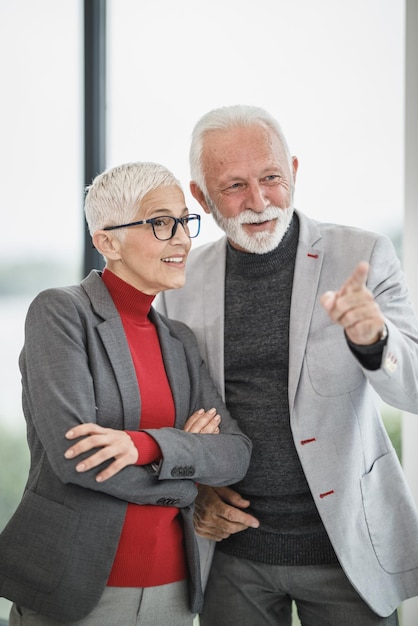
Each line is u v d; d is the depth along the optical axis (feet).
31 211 9.75
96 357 5.63
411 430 7.82
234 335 6.62
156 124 9.16
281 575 6.37
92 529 5.33
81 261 9.57
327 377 6.16
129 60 9.26
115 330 5.78
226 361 6.61
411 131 7.77
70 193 9.58
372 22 8.18
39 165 9.70
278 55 8.59
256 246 6.38
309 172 8.44
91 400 5.42
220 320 6.66
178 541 5.84
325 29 8.38
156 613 5.60
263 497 6.42
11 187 9.82
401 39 8.08
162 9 9.09
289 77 8.54
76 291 5.93
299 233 6.61
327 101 8.37
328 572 6.29
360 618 6.24
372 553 6.19
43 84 9.64
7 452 9.95
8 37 9.75
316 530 6.30
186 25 9.00
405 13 7.80
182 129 9.04
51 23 9.58
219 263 6.88
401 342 5.37
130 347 5.93
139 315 6.07
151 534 5.58
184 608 5.82
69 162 9.57
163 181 5.91
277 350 6.41
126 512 5.51
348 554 6.03
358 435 6.23
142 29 9.19
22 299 9.82
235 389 6.57
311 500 6.31
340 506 6.06
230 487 6.57
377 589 6.13
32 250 9.77
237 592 6.59
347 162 8.29
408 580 6.28
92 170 9.30
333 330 6.23
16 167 9.80
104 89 9.39
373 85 8.18
